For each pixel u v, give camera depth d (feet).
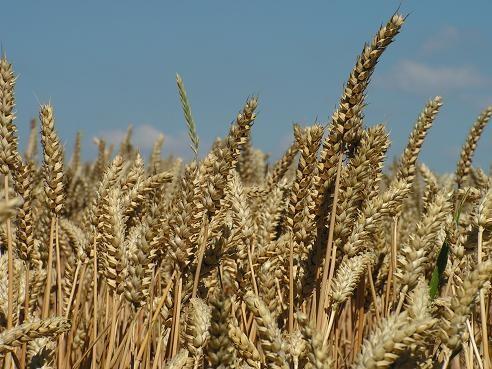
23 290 3.58
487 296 3.54
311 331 2.67
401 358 2.76
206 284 3.56
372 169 3.51
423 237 3.03
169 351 3.20
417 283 3.02
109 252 3.26
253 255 3.59
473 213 3.11
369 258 3.32
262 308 2.84
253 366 2.93
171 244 3.18
